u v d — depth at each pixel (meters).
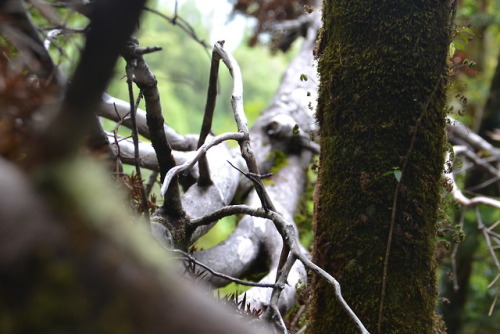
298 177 3.87
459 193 3.24
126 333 0.40
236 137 1.89
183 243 2.13
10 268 0.39
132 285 0.42
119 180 1.57
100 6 0.43
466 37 1.89
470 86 5.80
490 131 5.57
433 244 1.84
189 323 0.42
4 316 0.39
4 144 0.57
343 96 1.82
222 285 2.87
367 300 1.78
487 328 5.29
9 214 0.40
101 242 0.42
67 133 0.44
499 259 5.12
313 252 1.92
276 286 1.45
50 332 0.39
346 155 1.82
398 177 1.68
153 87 1.76
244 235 3.04
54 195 0.42
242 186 3.48
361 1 1.78
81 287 0.40
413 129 1.76
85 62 0.44
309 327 1.90
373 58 1.77
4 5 0.90
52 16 0.97
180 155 3.01
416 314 1.79
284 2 5.68
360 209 1.80
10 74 0.68
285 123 3.94
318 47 1.99
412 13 1.75
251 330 0.45
